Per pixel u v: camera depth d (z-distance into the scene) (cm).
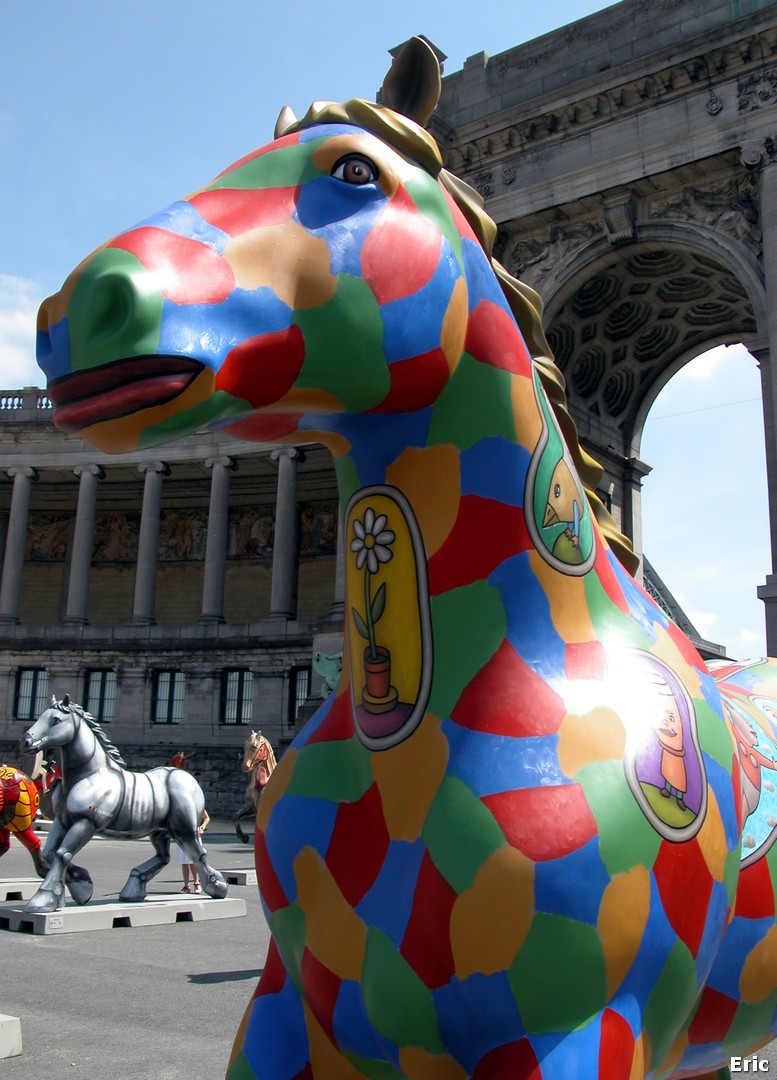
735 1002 271
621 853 225
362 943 237
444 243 248
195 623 4994
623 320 3912
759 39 3184
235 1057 261
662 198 3419
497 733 235
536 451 263
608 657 258
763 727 325
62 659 4994
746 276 3183
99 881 1861
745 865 270
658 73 3353
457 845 224
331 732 269
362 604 262
